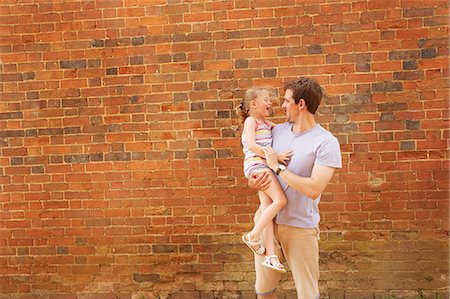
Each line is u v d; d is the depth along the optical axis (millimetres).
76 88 4688
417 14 4398
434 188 4469
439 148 4441
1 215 4809
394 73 4441
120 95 4660
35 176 4758
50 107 4711
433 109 4430
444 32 4383
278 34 4508
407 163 4477
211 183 4641
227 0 4531
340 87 4488
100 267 4773
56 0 4656
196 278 4711
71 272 4793
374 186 4516
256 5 4512
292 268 3543
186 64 4594
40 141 4734
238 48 4547
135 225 4723
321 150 3346
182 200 4672
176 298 4730
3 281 4855
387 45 4434
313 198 3340
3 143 4758
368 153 4504
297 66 4508
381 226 4535
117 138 4680
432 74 4410
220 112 4594
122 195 4711
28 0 4676
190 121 4621
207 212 4660
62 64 4684
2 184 4781
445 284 4500
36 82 4711
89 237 4758
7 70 4723
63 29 4668
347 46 4461
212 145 4613
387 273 4547
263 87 3721
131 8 4609
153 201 4691
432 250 4504
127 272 4758
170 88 4617
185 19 4574
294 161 3416
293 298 4664
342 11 4449
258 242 3469
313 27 4480
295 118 3465
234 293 4680
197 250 4691
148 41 4609
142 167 4684
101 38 4645
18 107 4734
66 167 4734
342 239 4574
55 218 4773
